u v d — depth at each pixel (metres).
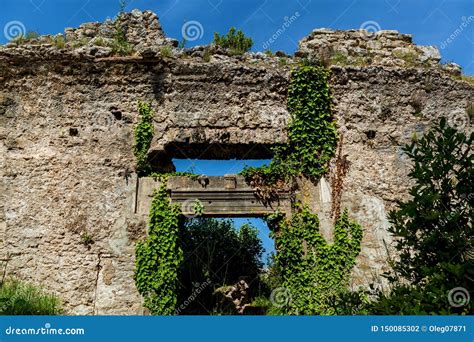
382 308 5.40
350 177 12.21
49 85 12.66
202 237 18.14
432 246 5.46
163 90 12.73
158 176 12.07
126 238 11.61
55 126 12.43
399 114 12.89
